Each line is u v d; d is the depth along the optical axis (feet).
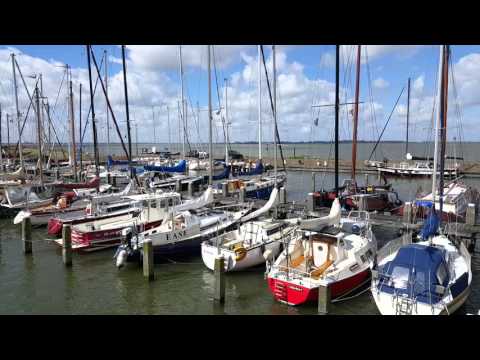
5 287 45.83
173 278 48.34
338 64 46.91
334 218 44.45
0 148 103.09
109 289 45.14
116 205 71.92
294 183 143.43
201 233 56.24
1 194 86.84
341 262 41.14
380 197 74.23
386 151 370.53
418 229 55.83
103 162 175.01
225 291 43.93
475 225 55.06
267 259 47.03
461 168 146.00
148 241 47.11
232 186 94.12
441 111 45.21
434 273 33.27
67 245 52.75
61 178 113.60
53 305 40.83
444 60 48.29
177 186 105.29
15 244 64.39
